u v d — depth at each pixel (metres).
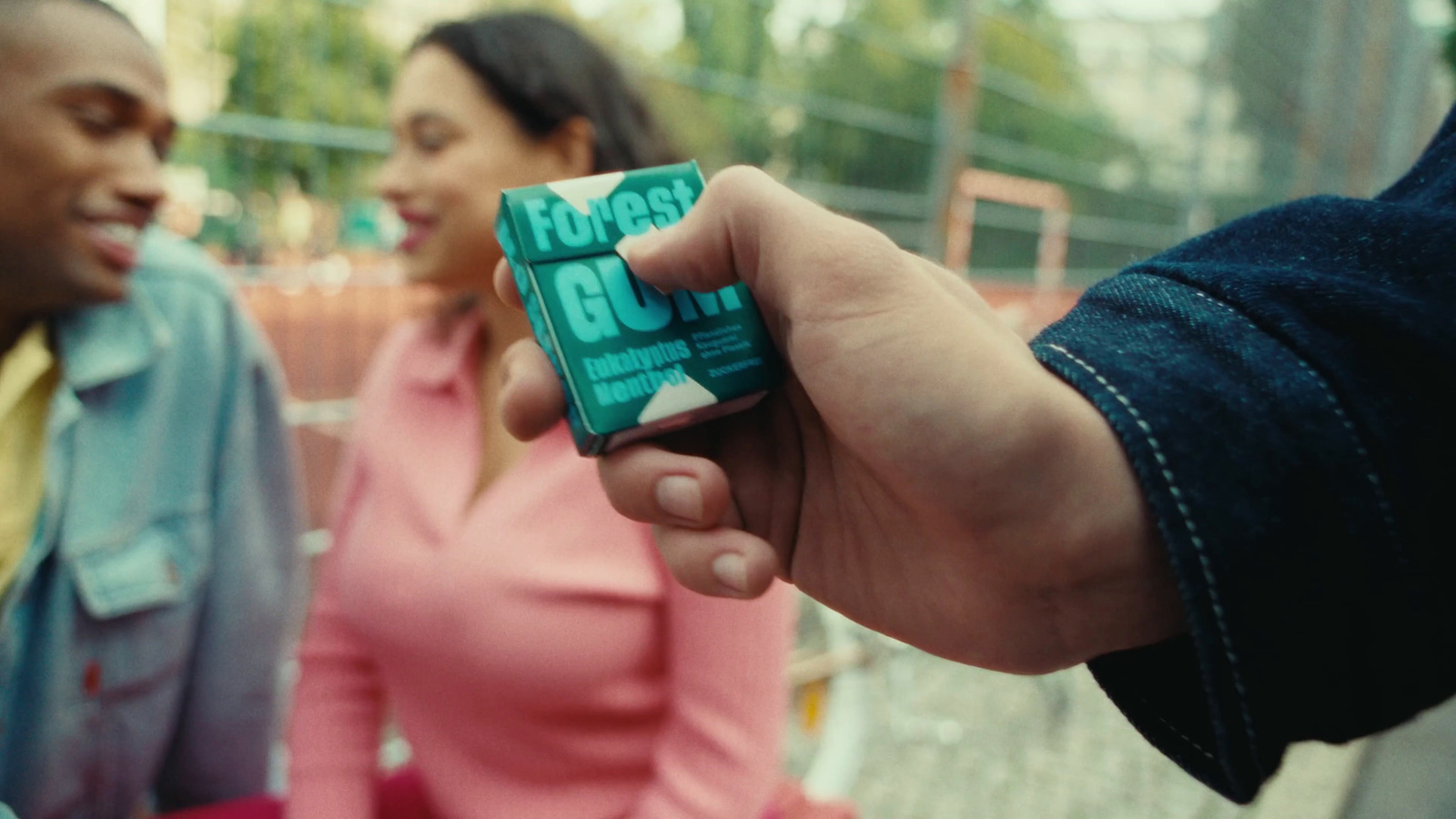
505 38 1.13
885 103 4.19
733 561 0.66
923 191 4.45
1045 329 0.66
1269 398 0.53
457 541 1.09
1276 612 0.52
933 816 2.51
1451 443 0.52
